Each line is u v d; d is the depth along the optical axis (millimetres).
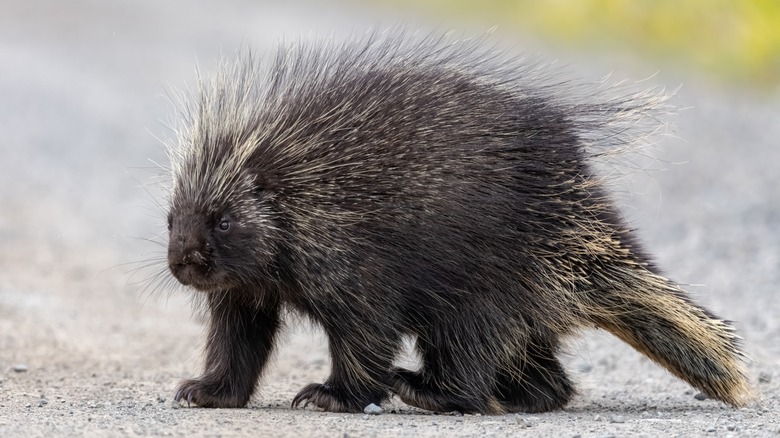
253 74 14844
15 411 13953
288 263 13539
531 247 14102
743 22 48625
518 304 14148
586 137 14867
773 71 46125
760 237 27312
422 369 14531
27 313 22203
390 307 13539
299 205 13398
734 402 14852
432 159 13523
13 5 77562
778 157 34438
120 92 51750
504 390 15352
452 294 13719
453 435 12273
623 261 14750
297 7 71000
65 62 59375
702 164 34094
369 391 14023
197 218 13422
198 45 60000
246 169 13484
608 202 14984
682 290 15320
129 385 16719
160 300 24781
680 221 29219
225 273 13484
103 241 30359
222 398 14609
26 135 44562
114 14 73188
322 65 14633
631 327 14844
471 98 14164
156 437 11719
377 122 13602
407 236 13359
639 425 13258
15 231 30641
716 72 47062
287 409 14438
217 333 14648
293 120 13711
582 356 19078
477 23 57844
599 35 52812
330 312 13602
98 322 22312
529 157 14141
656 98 15555
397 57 14688
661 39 51094
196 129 14086
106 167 39500
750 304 22531
